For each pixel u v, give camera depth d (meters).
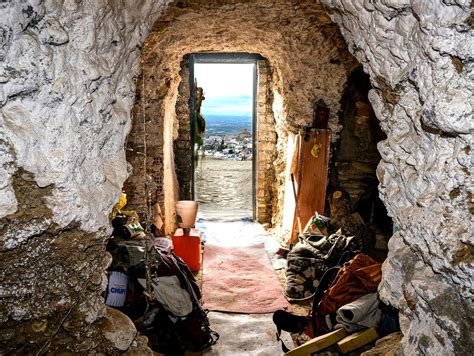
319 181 4.82
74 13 1.45
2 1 1.25
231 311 3.78
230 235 5.93
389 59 1.66
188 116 6.17
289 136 5.31
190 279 3.28
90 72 1.54
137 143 4.62
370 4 1.59
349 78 4.80
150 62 4.57
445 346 1.45
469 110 1.24
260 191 6.47
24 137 1.40
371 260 3.10
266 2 3.25
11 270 1.54
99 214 1.70
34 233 1.51
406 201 1.69
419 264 1.61
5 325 1.62
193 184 6.41
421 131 1.52
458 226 1.35
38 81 1.40
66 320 1.70
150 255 3.05
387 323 2.55
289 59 4.78
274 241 5.65
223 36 4.41
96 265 1.77
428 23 1.33
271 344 3.27
